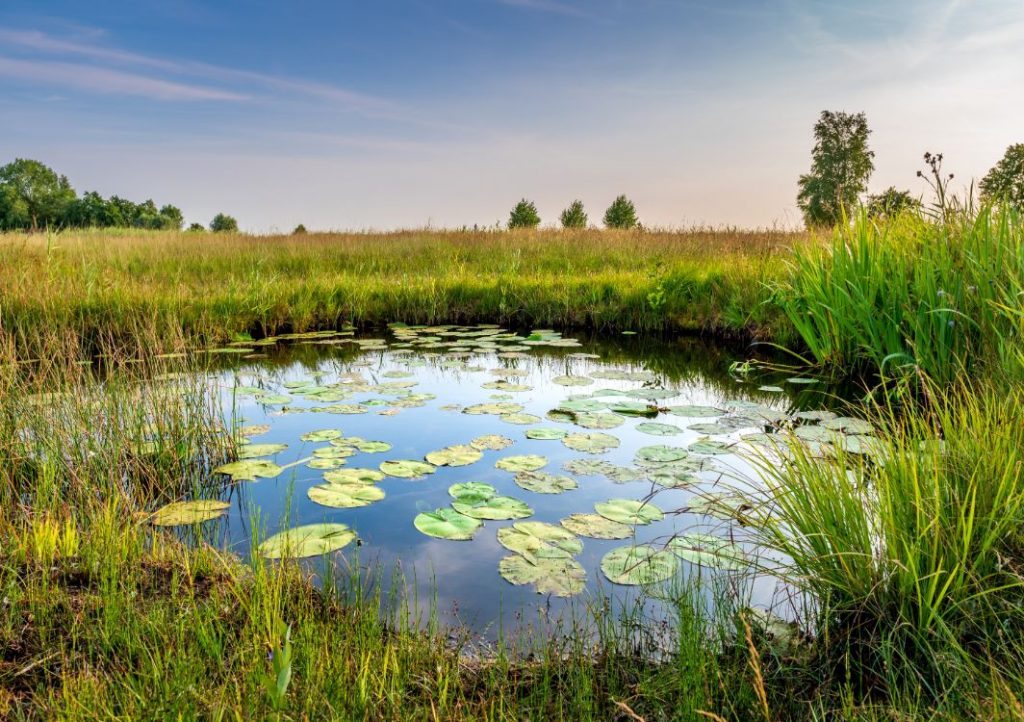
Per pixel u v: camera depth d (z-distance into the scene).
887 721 1.58
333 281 9.26
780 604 2.20
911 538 1.95
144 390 3.98
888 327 4.76
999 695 1.54
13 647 1.83
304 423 4.35
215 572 2.32
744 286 7.53
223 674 1.73
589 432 4.03
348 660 1.79
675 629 2.07
